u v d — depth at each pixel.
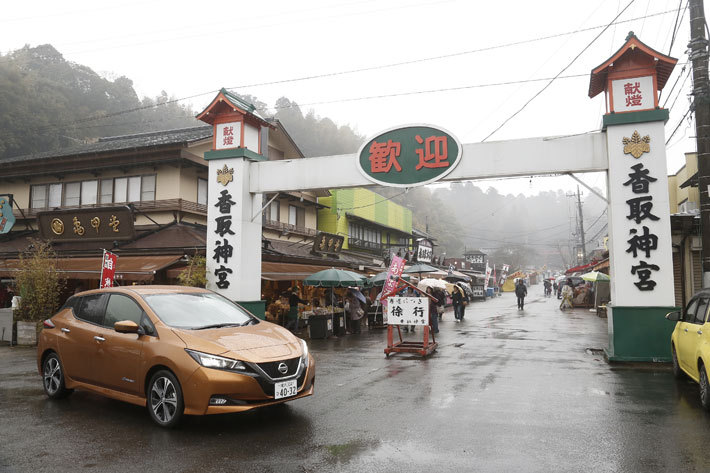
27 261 14.13
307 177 12.32
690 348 6.87
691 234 14.20
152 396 5.53
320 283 15.37
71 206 19.05
